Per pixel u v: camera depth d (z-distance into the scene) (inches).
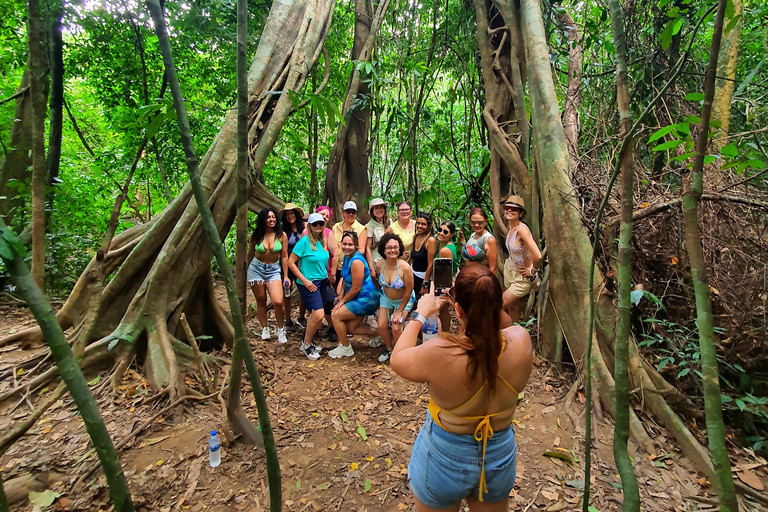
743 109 173.6
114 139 306.7
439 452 60.8
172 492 93.7
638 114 177.3
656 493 97.1
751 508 94.0
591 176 160.6
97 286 148.9
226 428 107.0
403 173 312.2
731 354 128.8
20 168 208.5
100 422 46.1
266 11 240.8
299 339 184.1
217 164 157.9
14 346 148.8
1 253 38.8
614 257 145.5
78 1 189.5
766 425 119.4
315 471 101.6
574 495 95.5
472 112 251.1
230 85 256.7
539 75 166.9
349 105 243.6
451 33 256.7
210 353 163.3
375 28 243.6
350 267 162.7
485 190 246.8
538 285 181.5
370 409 128.8
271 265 170.9
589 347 63.4
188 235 150.9
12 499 87.8
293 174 305.1
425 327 152.2
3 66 223.0
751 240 131.4
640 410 122.2
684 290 142.6
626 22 181.5
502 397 58.7
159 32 51.5
